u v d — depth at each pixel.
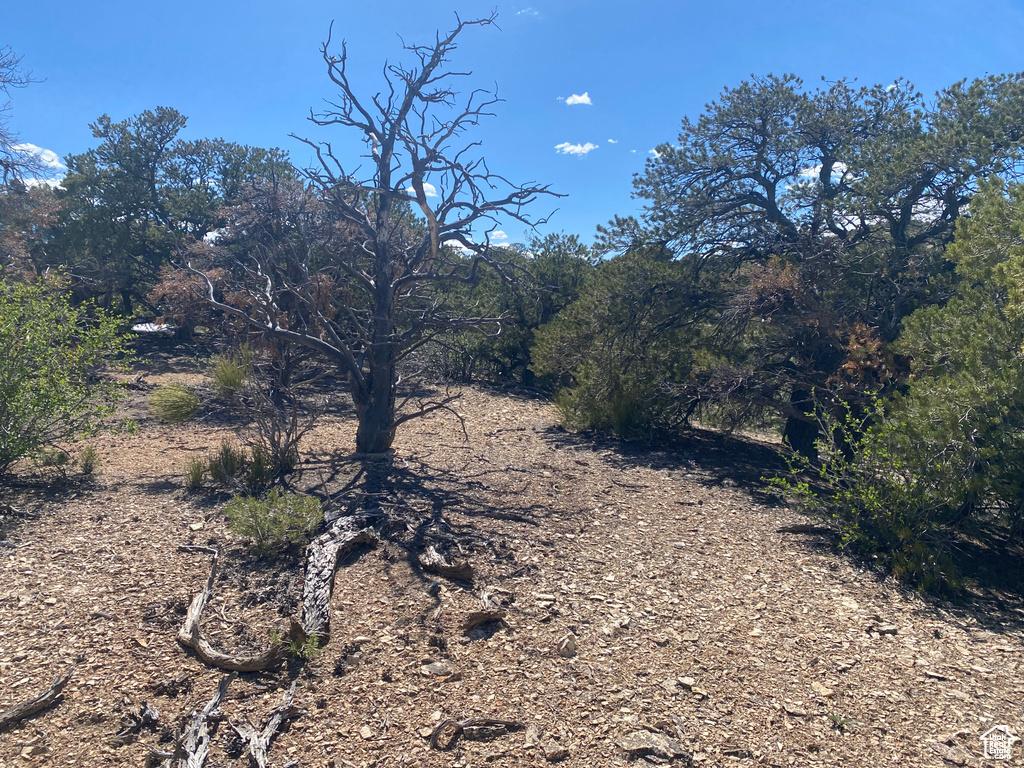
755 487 8.91
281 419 8.30
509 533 6.38
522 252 18.58
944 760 3.49
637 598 5.24
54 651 4.05
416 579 5.24
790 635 4.81
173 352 20.50
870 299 10.33
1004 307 6.47
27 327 7.28
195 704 3.69
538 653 4.35
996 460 6.10
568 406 12.53
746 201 12.14
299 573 5.20
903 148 9.57
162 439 10.06
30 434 7.14
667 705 3.88
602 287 12.37
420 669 4.10
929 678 4.33
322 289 10.64
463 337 16.86
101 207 22.00
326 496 6.97
